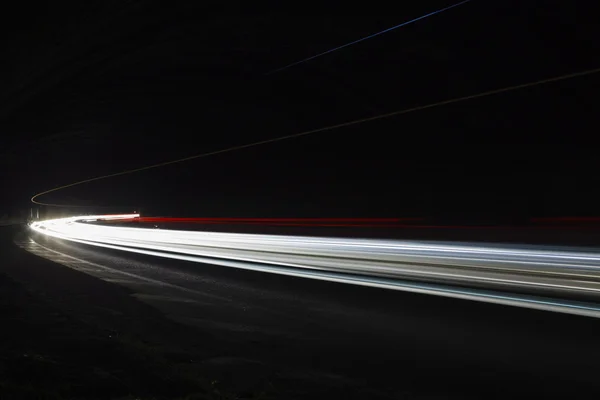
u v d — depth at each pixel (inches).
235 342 283.0
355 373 229.3
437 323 307.7
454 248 496.7
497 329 288.0
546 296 339.6
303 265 534.0
